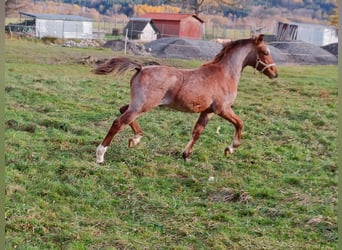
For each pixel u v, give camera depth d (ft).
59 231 15.12
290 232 15.66
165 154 21.94
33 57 43.29
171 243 14.88
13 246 14.16
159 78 19.56
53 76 36.83
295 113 29.66
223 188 18.61
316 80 40.11
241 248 14.71
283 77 41.16
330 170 20.90
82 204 17.01
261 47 21.03
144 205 17.17
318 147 23.89
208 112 20.99
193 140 21.30
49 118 25.70
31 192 17.49
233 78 20.83
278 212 16.83
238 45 20.90
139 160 20.84
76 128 24.50
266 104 31.65
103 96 31.99
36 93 30.91
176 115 27.96
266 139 24.66
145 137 23.68
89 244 14.56
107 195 17.76
